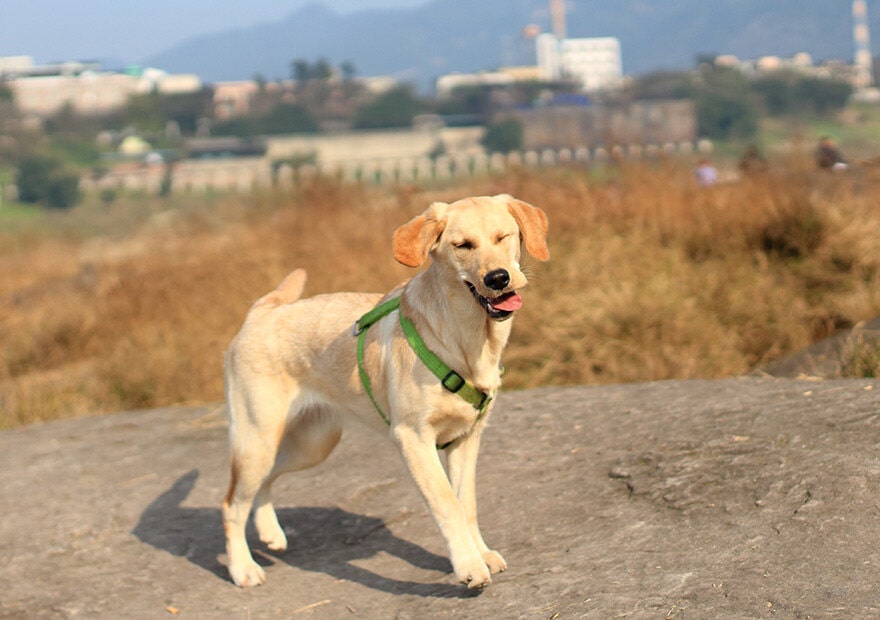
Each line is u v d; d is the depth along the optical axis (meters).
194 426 7.69
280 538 5.06
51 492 6.39
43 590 4.95
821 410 5.26
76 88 139.62
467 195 12.30
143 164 95.50
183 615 4.50
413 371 4.25
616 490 4.86
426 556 4.72
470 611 3.95
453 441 4.46
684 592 3.68
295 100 125.75
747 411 5.52
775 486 4.40
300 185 14.91
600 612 3.67
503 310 3.96
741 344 8.51
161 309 11.29
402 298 4.45
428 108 124.12
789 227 10.09
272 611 4.43
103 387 9.55
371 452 6.31
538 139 82.00
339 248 11.13
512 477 5.36
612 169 12.71
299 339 4.82
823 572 3.64
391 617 4.09
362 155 102.19
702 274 9.62
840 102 86.56
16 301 14.03
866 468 4.35
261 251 11.70
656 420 5.74
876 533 3.86
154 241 16.64
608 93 104.31
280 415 4.83
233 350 4.95
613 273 9.70
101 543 5.50
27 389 9.88
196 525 5.65
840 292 9.05
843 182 11.13
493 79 186.12
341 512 5.46
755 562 3.80
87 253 18.75
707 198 11.09
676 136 82.12
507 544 4.57
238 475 4.86
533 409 6.51
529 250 4.32
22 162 77.94
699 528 4.22
